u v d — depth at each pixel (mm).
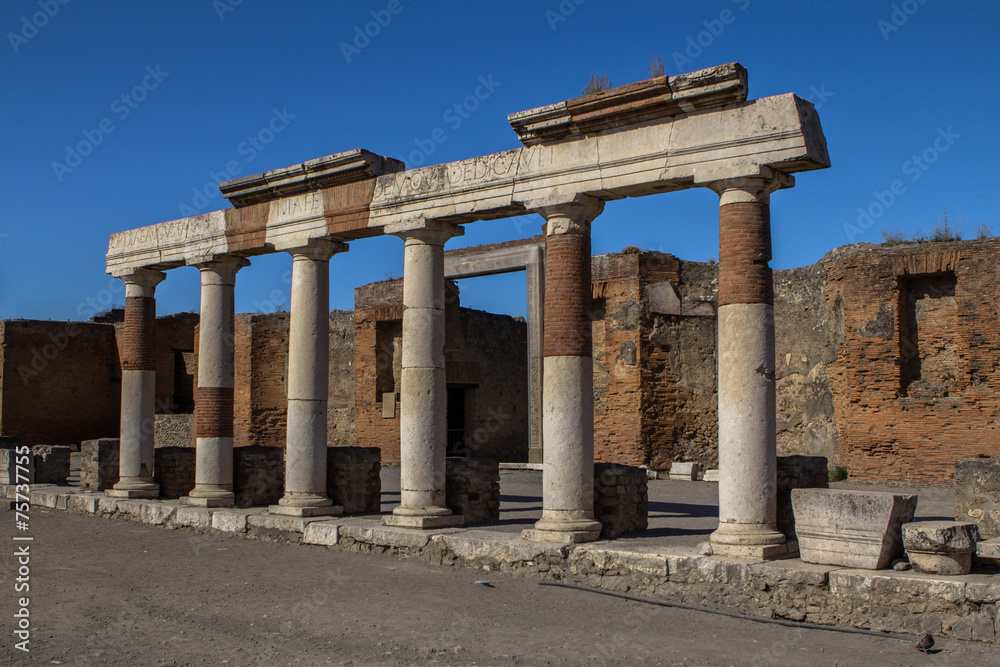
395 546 14719
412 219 15680
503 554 13281
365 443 34188
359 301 34875
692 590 11305
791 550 11750
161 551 15781
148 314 21500
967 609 9383
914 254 23172
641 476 14359
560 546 12688
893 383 23375
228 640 9766
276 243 17906
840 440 24656
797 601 10461
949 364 23000
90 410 44312
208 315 19375
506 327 36750
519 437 36781
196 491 19078
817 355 26453
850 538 10578
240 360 37594
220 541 16828
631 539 13273
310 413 17188
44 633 10070
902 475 23047
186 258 19844
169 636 9945
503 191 14508
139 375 21188
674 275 28844
